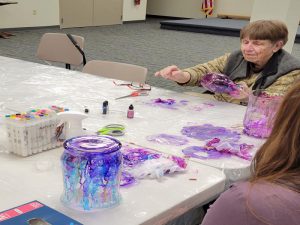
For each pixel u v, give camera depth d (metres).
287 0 3.40
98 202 0.81
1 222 0.73
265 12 3.54
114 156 0.82
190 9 12.05
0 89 1.77
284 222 0.56
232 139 1.31
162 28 9.81
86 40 7.03
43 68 2.27
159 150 1.18
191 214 1.31
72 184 0.81
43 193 0.87
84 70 2.43
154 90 1.94
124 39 7.53
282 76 1.78
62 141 1.14
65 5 8.37
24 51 5.57
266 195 0.58
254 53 1.78
